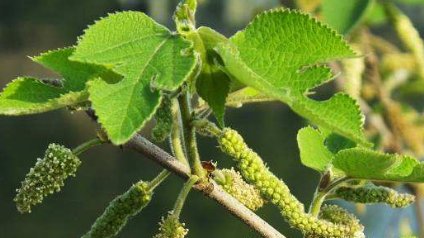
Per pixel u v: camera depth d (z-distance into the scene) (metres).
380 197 0.84
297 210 0.81
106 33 0.73
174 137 0.81
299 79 0.74
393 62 1.38
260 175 0.80
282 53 0.75
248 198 0.82
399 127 1.36
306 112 0.71
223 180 0.82
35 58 0.77
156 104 0.70
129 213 0.82
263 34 0.75
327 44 0.75
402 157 0.82
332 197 0.85
